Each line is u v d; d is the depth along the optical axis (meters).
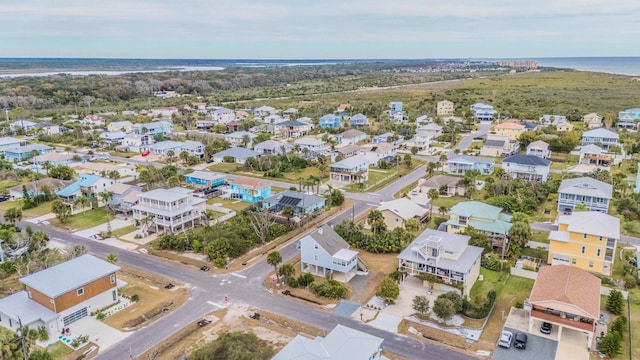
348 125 182.38
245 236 72.94
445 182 99.38
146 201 79.62
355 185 106.88
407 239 70.75
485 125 181.50
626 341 47.00
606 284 58.38
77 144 152.88
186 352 45.41
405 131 168.12
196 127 186.38
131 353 45.53
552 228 78.00
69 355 45.28
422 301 50.94
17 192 97.88
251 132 170.12
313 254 62.56
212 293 57.88
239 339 42.69
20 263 65.25
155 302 55.59
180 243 70.88
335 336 41.78
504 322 51.22
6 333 42.09
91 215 87.75
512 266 64.12
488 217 72.19
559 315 47.44
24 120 181.50
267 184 97.31
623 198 86.69
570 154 133.25
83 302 52.00
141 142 146.62
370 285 59.81
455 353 45.47
